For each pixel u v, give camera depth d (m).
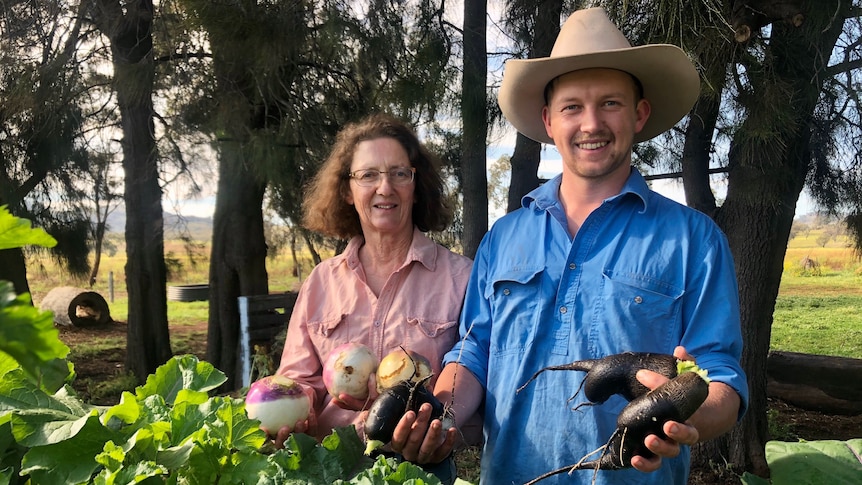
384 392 1.58
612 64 1.72
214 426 1.14
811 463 1.39
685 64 1.79
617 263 1.68
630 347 1.61
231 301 6.78
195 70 5.52
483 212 5.63
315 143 5.39
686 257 1.63
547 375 1.69
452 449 1.58
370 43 5.07
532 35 5.25
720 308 1.58
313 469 1.31
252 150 5.11
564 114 1.76
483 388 1.86
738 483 4.24
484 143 5.32
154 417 1.18
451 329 2.03
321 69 5.69
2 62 6.13
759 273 4.30
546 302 1.73
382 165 2.07
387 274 2.13
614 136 1.73
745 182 4.14
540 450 1.68
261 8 4.84
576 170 1.75
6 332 0.43
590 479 1.62
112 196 7.89
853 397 6.36
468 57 5.22
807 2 3.31
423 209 2.26
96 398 7.00
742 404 1.49
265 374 5.18
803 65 3.65
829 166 4.68
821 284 15.55
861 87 4.01
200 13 4.73
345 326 2.07
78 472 1.05
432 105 4.98
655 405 1.22
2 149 6.71
